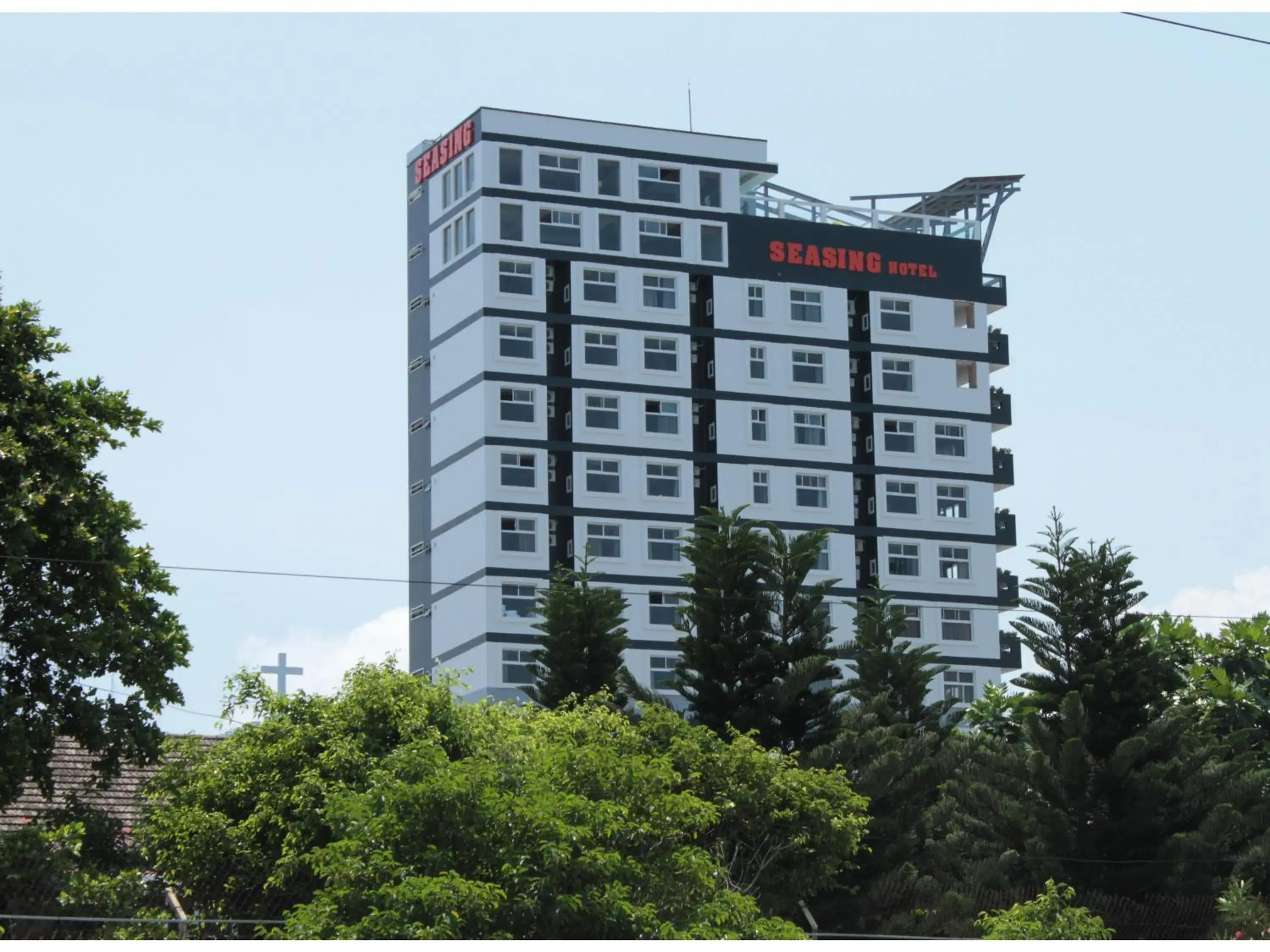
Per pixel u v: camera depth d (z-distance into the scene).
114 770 37.25
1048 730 54.25
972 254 102.31
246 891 34.88
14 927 29.25
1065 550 56.88
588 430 93.06
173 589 38.44
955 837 55.12
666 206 96.38
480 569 90.75
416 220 99.25
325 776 36.34
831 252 99.31
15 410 36.66
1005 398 102.44
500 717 39.53
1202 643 62.41
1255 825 54.00
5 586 36.41
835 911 53.56
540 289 93.62
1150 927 52.84
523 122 94.69
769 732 55.69
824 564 96.25
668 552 93.38
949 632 98.12
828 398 97.88
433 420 95.81
